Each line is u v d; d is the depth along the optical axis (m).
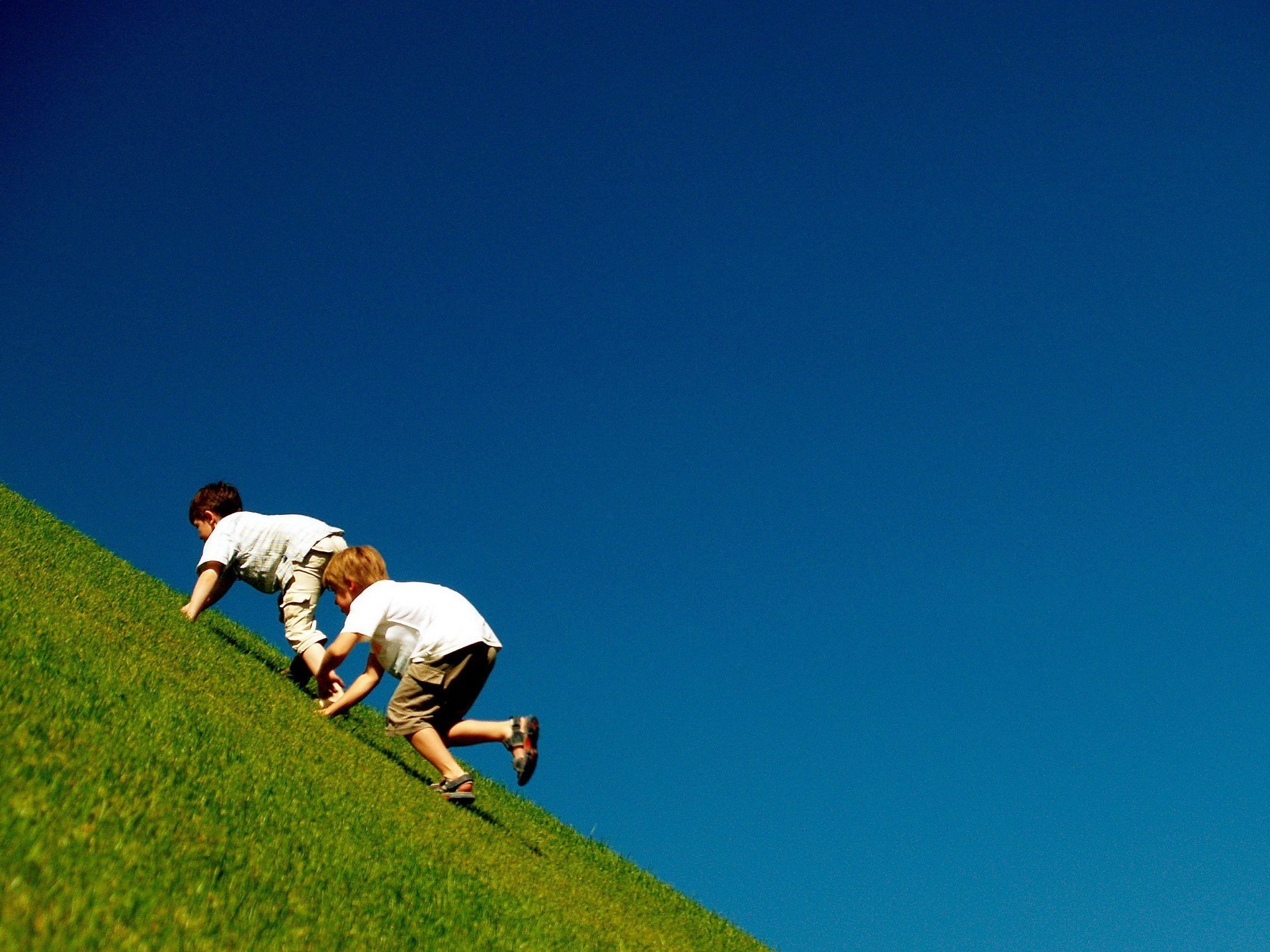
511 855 6.57
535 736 7.32
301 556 8.60
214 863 3.75
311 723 6.97
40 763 3.67
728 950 7.53
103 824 3.53
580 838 9.09
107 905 3.00
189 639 7.59
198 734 5.09
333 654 7.28
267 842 4.25
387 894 4.41
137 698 5.10
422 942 4.07
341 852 4.60
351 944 3.68
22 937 2.58
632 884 8.21
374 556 7.89
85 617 6.39
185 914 3.21
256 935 3.35
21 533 8.34
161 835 3.70
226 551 8.48
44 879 2.95
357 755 6.79
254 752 5.33
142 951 2.84
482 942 4.40
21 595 5.95
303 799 5.03
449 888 4.91
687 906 8.39
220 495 8.98
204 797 4.29
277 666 9.15
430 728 7.10
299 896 3.87
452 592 7.45
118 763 4.14
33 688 4.39
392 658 7.39
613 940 5.66
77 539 10.10
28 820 3.21
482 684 7.38
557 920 5.39
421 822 5.95
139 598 8.17
